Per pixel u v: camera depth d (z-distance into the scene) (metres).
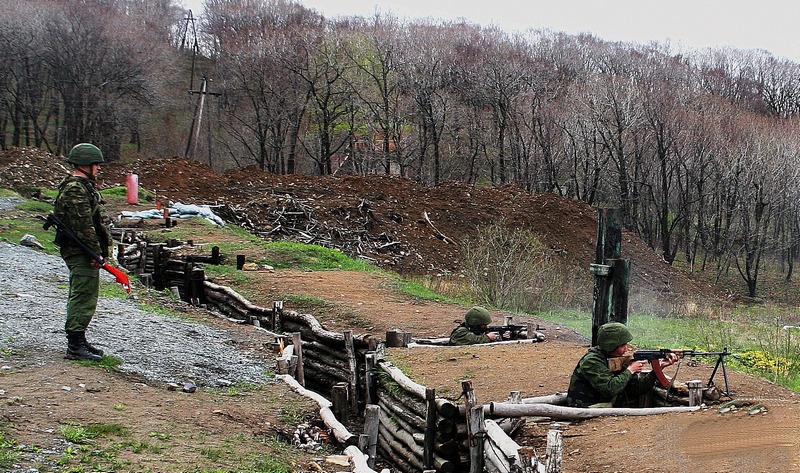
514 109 55.38
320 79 58.91
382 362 8.88
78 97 53.78
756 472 4.84
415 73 56.03
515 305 20.19
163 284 16.47
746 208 48.75
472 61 60.25
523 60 62.34
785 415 6.28
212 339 10.52
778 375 11.64
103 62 54.69
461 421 6.69
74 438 5.59
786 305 39.56
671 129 49.09
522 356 9.41
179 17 78.81
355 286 16.48
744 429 5.92
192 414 6.88
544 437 6.30
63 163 33.06
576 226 39.34
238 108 59.75
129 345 9.03
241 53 57.38
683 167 53.50
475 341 10.65
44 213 23.30
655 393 7.50
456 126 57.38
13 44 52.09
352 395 9.43
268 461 5.92
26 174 30.31
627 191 49.53
